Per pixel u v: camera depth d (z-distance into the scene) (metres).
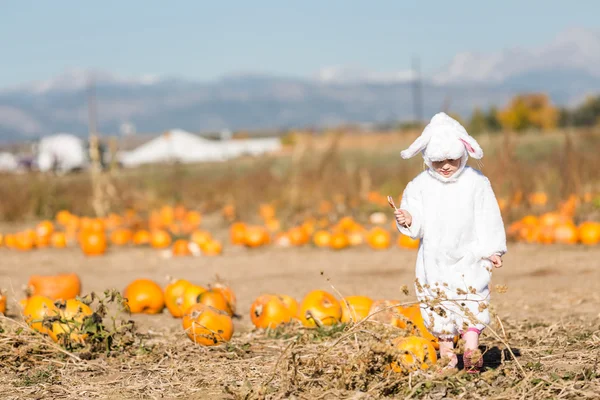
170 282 14.49
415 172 40.25
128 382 9.81
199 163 73.62
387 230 29.52
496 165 27.80
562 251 22.38
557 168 33.97
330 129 41.62
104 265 23.17
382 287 17.52
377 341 9.62
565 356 10.33
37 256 25.39
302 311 12.63
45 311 11.52
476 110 115.88
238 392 8.77
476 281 9.40
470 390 8.73
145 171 57.88
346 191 36.03
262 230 26.61
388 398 8.56
